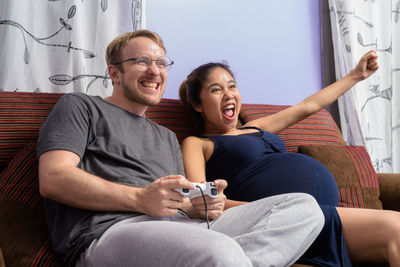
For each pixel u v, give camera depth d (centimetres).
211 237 75
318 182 144
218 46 238
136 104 133
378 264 113
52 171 98
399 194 167
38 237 106
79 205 98
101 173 110
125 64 132
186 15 230
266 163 152
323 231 114
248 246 89
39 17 176
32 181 119
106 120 118
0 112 132
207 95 164
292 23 263
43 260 100
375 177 172
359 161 174
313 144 190
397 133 275
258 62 250
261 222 97
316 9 273
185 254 73
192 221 113
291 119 177
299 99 262
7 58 167
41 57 176
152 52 134
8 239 104
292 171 146
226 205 134
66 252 97
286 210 99
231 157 154
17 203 114
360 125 243
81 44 181
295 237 95
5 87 166
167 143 133
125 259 84
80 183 96
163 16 223
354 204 161
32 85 173
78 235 97
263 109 195
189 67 229
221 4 241
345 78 187
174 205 99
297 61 263
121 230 91
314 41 270
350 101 246
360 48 262
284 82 257
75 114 111
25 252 101
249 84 246
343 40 257
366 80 263
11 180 119
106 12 191
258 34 251
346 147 183
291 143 187
